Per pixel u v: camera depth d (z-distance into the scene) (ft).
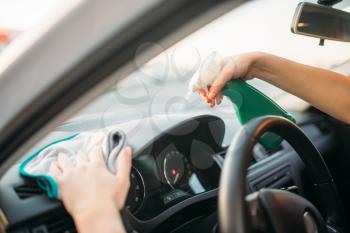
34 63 2.12
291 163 5.98
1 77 2.20
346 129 7.46
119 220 2.51
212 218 4.25
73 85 2.14
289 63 4.04
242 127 2.72
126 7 1.88
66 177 2.68
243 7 2.11
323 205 3.51
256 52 3.91
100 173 2.72
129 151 2.91
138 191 4.50
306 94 4.19
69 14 1.99
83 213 2.50
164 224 4.33
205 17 1.99
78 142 3.65
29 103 2.23
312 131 7.52
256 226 2.53
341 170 7.61
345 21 4.67
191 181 5.04
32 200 3.65
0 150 2.51
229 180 2.41
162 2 1.85
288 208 2.69
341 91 4.17
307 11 4.13
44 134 2.44
